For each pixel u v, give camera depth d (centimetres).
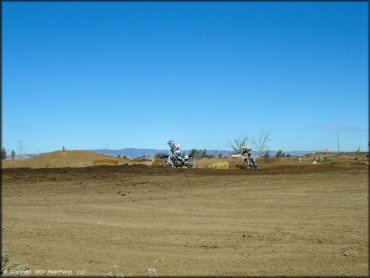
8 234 1091
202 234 1088
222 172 2186
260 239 1042
